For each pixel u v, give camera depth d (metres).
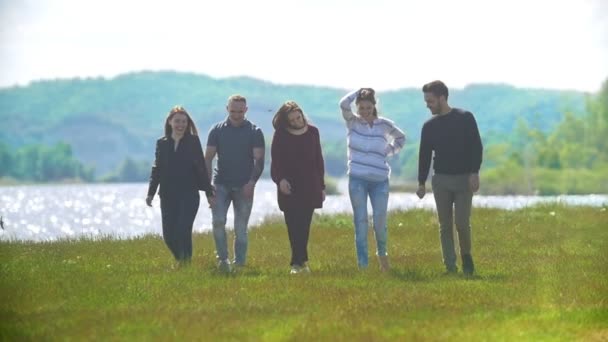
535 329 17.20
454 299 20.42
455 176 25.80
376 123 27.22
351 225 44.25
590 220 44.56
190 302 20.25
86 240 37.69
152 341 16.12
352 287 22.36
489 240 36.06
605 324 17.77
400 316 18.39
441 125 25.91
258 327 17.28
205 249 34.12
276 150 26.75
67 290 21.72
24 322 17.69
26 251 32.16
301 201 26.67
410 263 28.77
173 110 27.36
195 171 27.33
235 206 28.17
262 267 27.84
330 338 16.22
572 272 25.17
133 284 22.75
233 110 27.73
